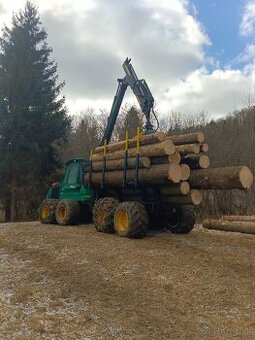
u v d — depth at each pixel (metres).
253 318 5.65
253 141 21.53
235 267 7.70
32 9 26.39
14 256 9.06
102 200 11.20
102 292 6.54
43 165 25.50
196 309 5.93
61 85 26.67
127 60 13.40
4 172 24.64
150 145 9.81
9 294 6.67
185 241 9.78
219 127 23.73
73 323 5.47
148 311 5.83
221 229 9.70
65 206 12.94
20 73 24.94
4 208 26.38
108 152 11.70
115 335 5.12
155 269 7.44
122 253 8.41
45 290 6.70
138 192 10.80
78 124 38.94
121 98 13.98
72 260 8.30
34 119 25.05
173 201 10.00
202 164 9.42
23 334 5.14
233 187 8.58
